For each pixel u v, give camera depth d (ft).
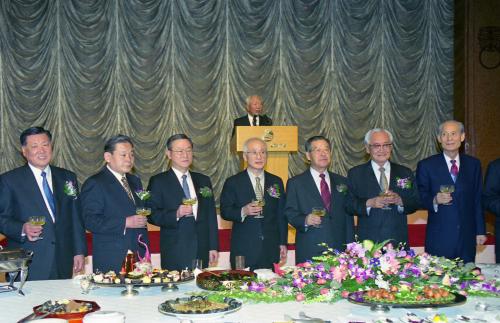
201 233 15.56
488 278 11.55
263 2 32.35
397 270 10.13
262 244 15.96
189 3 31.68
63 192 14.42
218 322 8.84
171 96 31.55
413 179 16.12
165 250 15.21
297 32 32.63
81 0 30.60
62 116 30.53
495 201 16.26
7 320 9.12
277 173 22.53
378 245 10.59
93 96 30.73
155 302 10.11
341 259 10.39
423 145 33.37
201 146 31.71
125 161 14.15
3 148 29.91
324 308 9.68
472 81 32.65
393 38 33.27
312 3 32.73
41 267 13.82
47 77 30.35
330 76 32.96
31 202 13.98
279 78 32.48
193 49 31.68
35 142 14.05
